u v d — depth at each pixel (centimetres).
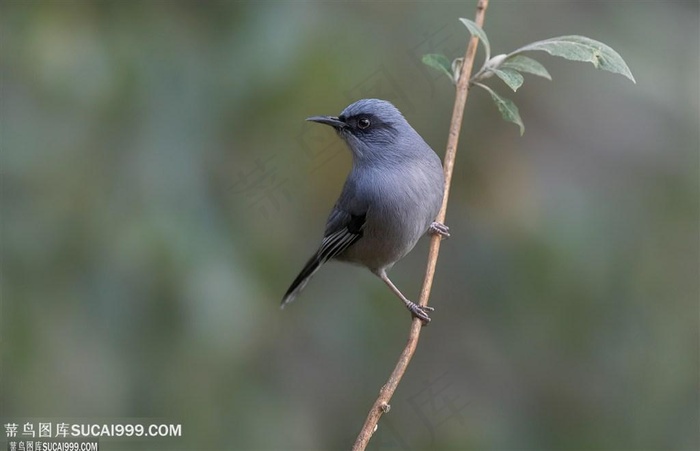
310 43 1130
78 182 1080
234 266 1096
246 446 1074
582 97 1282
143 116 1107
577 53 784
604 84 1271
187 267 1066
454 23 1185
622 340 1223
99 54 1105
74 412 1032
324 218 1209
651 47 1254
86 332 1054
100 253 1065
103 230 1069
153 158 1099
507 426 1237
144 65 1114
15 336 1033
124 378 1052
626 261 1221
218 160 1130
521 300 1223
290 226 1197
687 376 1209
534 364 1262
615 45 1240
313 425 1175
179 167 1102
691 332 1216
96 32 1122
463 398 1248
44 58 1081
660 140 1275
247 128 1131
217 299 1068
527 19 1233
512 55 838
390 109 977
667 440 1198
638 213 1246
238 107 1120
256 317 1099
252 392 1110
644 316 1221
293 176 1170
